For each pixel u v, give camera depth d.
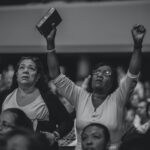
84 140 4.62
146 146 3.62
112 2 16.81
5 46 17.45
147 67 17.28
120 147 3.72
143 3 16.53
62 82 5.83
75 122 6.23
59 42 16.98
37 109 5.92
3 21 17.50
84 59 17.81
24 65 6.12
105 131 4.64
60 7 17.08
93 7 16.88
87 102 5.68
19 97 6.04
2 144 3.58
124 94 5.60
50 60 5.89
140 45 5.61
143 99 10.98
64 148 6.21
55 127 5.99
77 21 16.97
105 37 16.80
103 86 5.67
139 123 8.96
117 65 17.84
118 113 5.57
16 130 3.66
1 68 17.78
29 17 17.30
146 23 16.50
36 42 17.20
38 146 3.43
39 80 6.17
